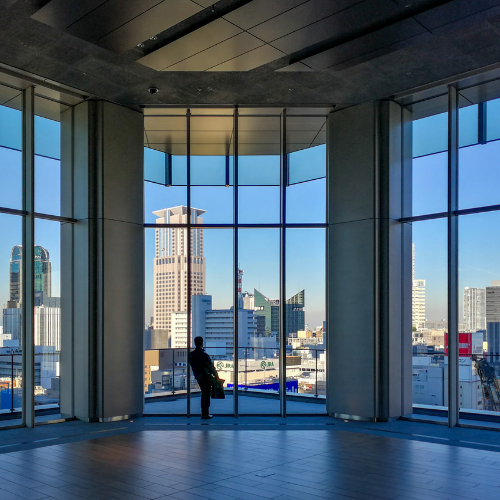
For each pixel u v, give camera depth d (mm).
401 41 7406
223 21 6730
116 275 9859
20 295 9180
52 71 8539
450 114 9078
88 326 9625
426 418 9430
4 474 6141
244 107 10133
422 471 6273
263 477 6027
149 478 5977
